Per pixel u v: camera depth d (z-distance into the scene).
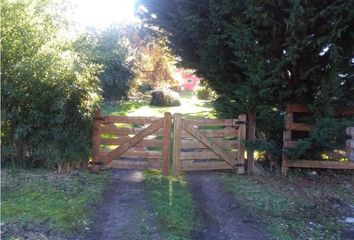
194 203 6.32
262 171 8.09
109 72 20.58
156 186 7.03
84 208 5.77
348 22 6.66
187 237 5.13
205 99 26.36
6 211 5.41
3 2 6.84
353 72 7.30
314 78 7.23
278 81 7.06
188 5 7.50
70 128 7.22
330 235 5.50
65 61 7.09
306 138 7.42
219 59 7.69
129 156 7.68
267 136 8.17
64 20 8.69
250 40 6.95
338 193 7.12
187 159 7.74
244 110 7.81
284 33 7.21
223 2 7.05
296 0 6.24
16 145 7.36
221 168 7.95
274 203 6.49
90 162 7.79
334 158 8.15
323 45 6.80
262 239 5.24
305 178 7.81
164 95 20.31
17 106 7.03
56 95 7.00
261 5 6.70
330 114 7.25
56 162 7.27
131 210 5.88
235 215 5.99
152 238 5.02
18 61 6.95
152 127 7.61
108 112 15.92
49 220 5.27
